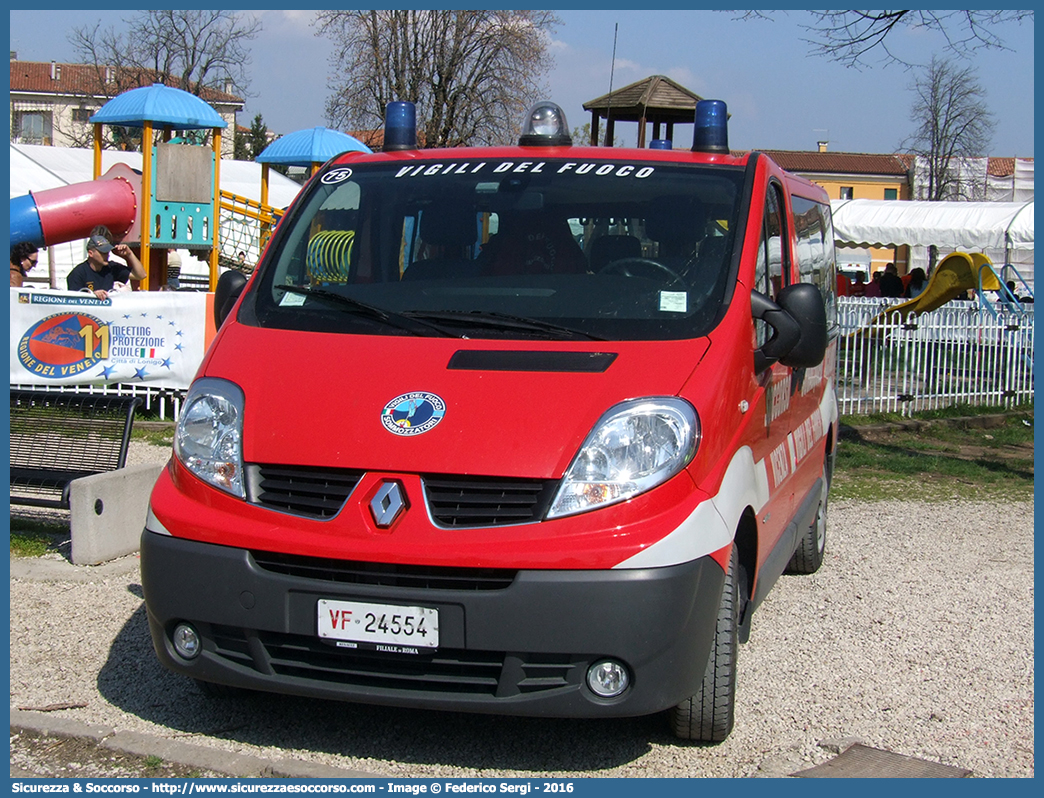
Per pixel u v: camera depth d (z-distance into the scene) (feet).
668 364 12.86
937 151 165.17
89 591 19.51
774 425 16.07
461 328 13.76
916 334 49.62
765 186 16.06
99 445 22.75
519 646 11.51
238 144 239.09
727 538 12.44
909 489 34.01
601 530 11.64
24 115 217.15
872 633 18.80
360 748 13.41
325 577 11.98
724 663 13.06
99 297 38.01
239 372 13.52
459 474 11.87
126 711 14.37
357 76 134.41
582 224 15.14
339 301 14.52
